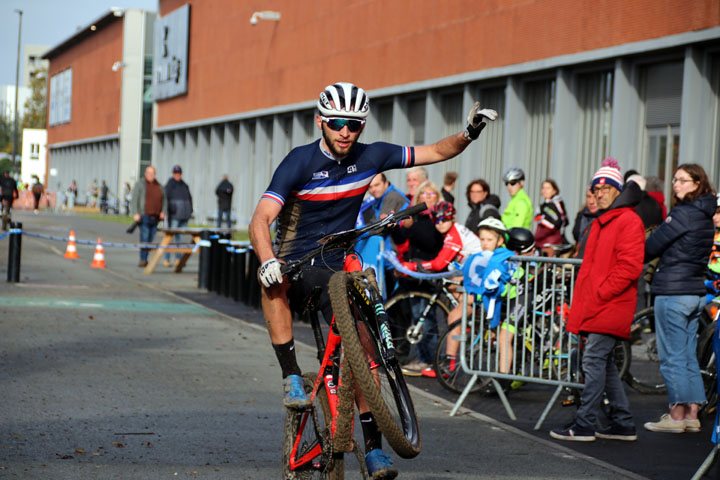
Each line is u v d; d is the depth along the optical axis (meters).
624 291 9.77
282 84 51.81
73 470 7.91
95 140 96.44
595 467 8.73
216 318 17.91
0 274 23.92
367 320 6.29
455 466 8.59
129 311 18.22
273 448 8.86
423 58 36.88
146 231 29.31
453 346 12.30
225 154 61.75
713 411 11.48
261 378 12.24
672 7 24.28
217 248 22.69
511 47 31.28
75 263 28.42
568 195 29.31
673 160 25.34
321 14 46.62
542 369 10.91
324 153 6.69
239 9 58.19
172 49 70.56
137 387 11.34
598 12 27.17
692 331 10.52
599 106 28.42
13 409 9.95
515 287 11.00
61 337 14.73
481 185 18.50
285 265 6.45
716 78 23.86
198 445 8.88
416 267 13.38
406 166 7.00
